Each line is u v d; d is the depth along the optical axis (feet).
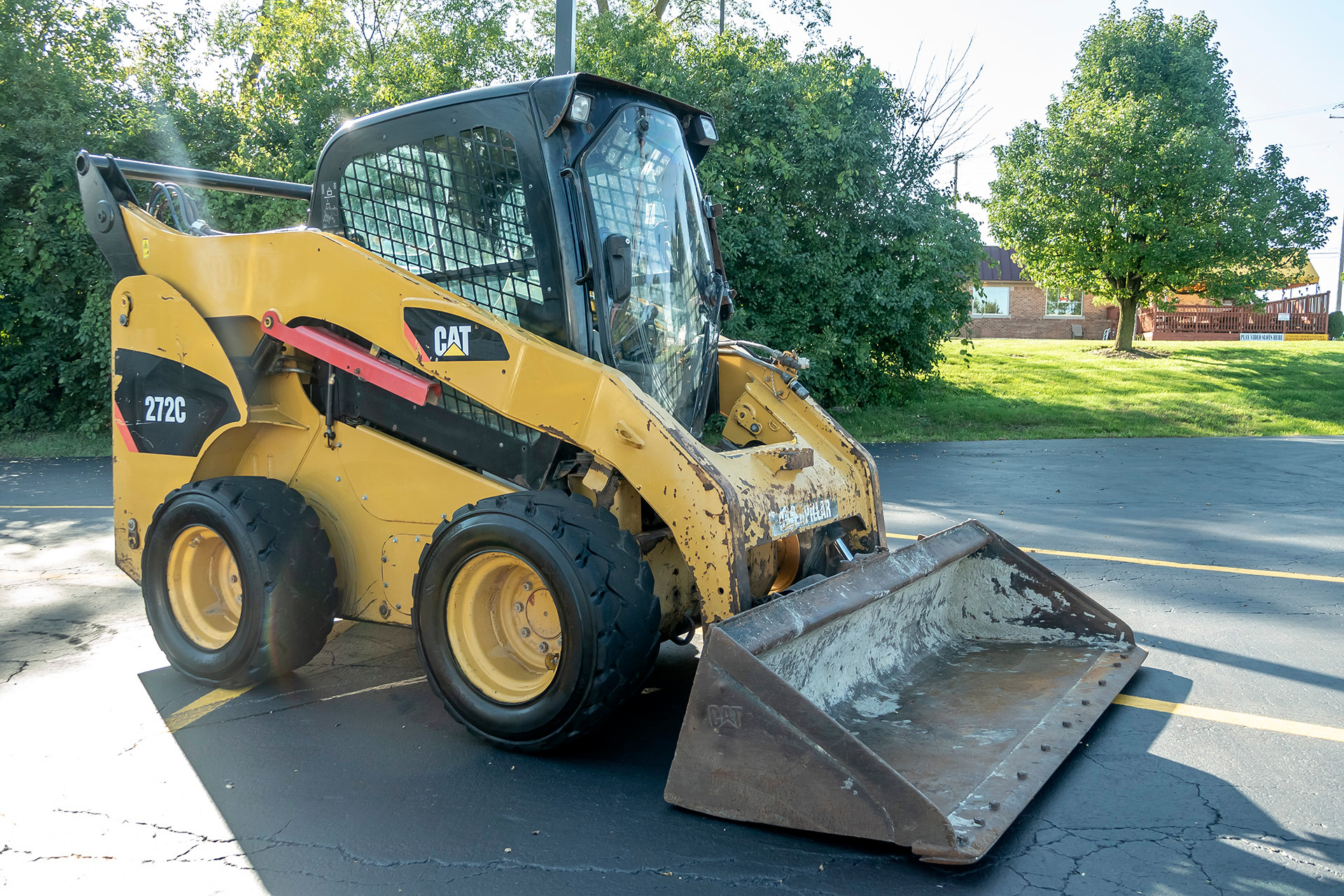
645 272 12.98
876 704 12.25
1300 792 10.44
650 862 9.11
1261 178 72.59
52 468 41.39
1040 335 128.36
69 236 47.96
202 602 14.46
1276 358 76.07
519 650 11.78
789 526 12.07
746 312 47.55
